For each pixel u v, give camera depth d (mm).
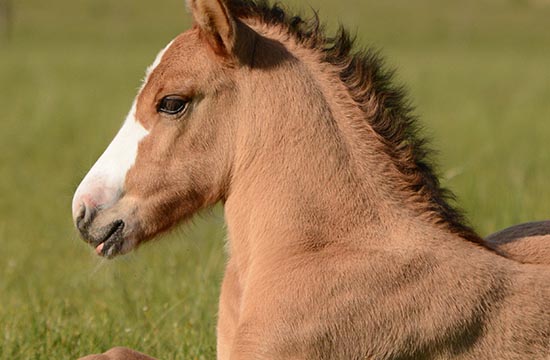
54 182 23641
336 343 7746
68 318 12414
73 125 33656
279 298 7891
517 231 9359
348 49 8617
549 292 7977
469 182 20047
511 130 31812
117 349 9102
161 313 12477
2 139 30828
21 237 17969
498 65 62062
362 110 8414
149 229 8633
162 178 8516
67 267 15719
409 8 94250
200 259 14711
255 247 8383
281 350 7773
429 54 68938
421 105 40031
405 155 8383
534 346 7852
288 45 8594
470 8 95875
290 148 8305
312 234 8148
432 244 8062
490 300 7867
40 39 78188
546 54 72188
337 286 7816
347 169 8242
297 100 8359
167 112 8461
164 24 87375
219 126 8500
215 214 9070
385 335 7766
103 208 8539
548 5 98938
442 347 7797
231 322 8875
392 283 7840
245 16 8805
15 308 12852
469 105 40406
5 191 22641
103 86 48594
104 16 90625
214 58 8422
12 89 46219
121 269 14547
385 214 8172
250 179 8430
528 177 20859
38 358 11031
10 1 84062
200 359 11023
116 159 8586
